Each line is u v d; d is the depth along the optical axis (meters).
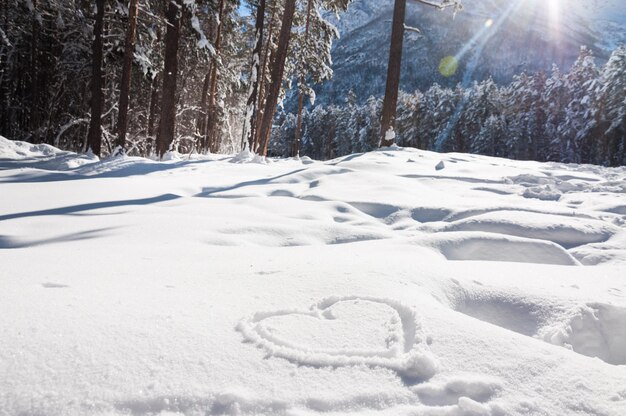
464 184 6.54
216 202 5.04
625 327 1.84
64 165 8.70
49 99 19.66
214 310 1.63
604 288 2.17
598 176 7.73
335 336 1.44
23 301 1.60
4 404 1.01
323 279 2.02
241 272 2.21
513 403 1.13
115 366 1.18
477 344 1.40
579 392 1.18
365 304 1.70
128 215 4.15
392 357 1.30
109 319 1.47
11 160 9.19
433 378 1.22
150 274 2.17
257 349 1.33
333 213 4.71
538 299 2.00
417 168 7.66
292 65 22.42
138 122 21.58
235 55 23.84
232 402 1.08
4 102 19.95
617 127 31.98
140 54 13.37
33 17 16.67
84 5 14.62
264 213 4.45
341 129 63.12
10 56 18.95
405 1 10.47
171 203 4.96
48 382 1.09
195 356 1.26
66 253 2.62
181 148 24.33
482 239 3.33
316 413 1.07
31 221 3.79
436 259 2.81
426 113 50.69
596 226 3.90
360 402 1.11
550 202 5.37
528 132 39.72
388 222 4.55
